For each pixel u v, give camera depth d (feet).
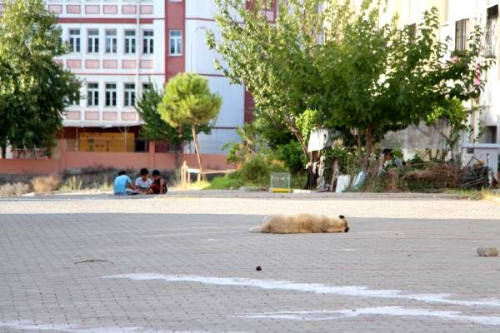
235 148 205.57
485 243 64.75
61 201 118.21
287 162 188.03
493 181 129.80
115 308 39.06
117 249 61.21
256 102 183.73
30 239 68.23
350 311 38.06
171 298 41.45
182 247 61.98
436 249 60.75
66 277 48.26
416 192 126.93
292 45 140.67
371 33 137.49
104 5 286.46
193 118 237.25
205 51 285.02
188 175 220.23
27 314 37.91
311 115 162.91
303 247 61.57
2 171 248.93
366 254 57.72
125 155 257.55
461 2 161.58
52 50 242.78
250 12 191.31
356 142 156.46
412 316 37.01
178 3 284.61
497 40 148.77
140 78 286.25
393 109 133.18
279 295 42.11
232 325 35.29
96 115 286.66
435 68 135.44
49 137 249.55
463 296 41.78
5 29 240.12
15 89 238.68
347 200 114.83
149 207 104.73
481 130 148.87
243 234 70.90
